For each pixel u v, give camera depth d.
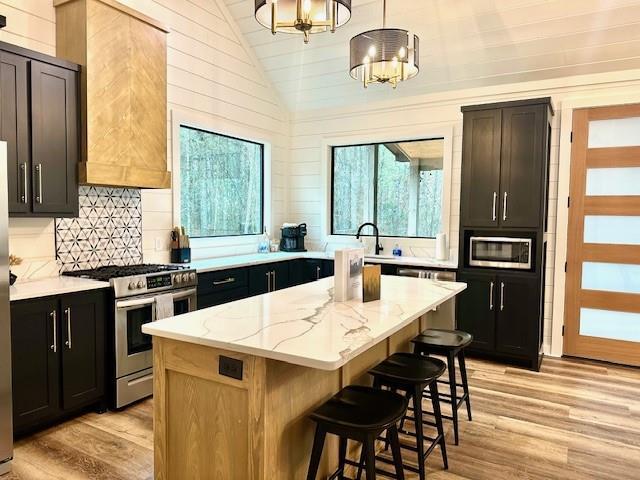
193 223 4.60
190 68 4.29
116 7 3.19
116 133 3.23
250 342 1.62
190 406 1.82
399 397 1.88
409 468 2.18
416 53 2.72
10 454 2.36
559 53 4.01
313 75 5.11
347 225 5.70
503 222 4.13
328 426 1.67
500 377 3.80
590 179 4.17
